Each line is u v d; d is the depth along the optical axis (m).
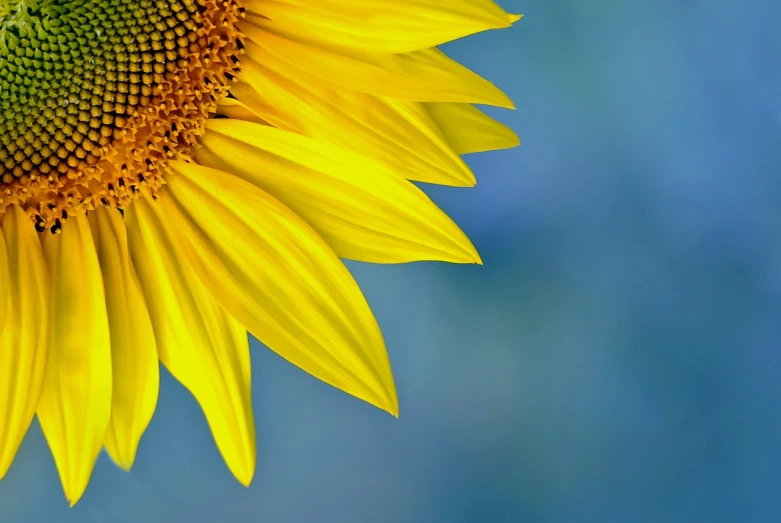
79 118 0.75
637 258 0.80
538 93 0.80
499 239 0.80
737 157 0.80
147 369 0.75
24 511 0.79
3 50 0.74
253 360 0.80
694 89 0.80
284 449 0.80
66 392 0.75
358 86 0.74
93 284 0.75
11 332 0.74
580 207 0.80
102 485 0.80
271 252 0.75
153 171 0.75
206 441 0.80
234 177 0.75
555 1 0.79
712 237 0.80
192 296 0.75
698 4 0.79
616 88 0.80
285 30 0.74
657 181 0.80
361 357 0.74
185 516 0.80
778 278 0.80
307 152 0.75
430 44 0.73
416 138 0.74
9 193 0.75
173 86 0.75
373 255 0.75
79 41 0.74
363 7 0.73
